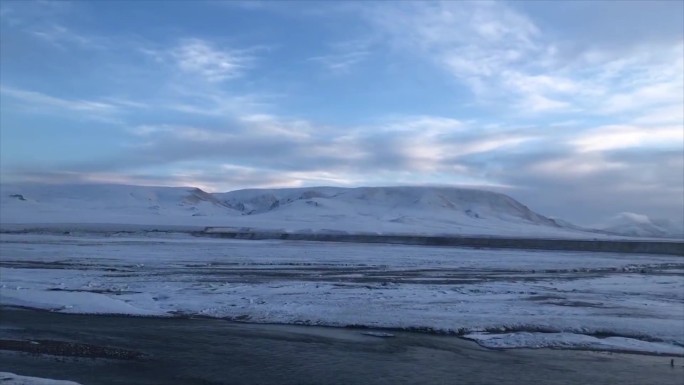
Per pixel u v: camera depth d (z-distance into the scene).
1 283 29.80
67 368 14.31
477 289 30.20
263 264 47.44
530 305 24.50
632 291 30.36
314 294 27.39
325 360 15.59
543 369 14.84
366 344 17.73
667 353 16.86
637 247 96.88
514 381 13.67
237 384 13.27
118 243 81.50
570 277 39.78
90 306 23.67
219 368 14.66
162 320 21.67
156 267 42.62
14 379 12.16
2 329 19.47
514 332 19.44
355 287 30.55
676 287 32.62
